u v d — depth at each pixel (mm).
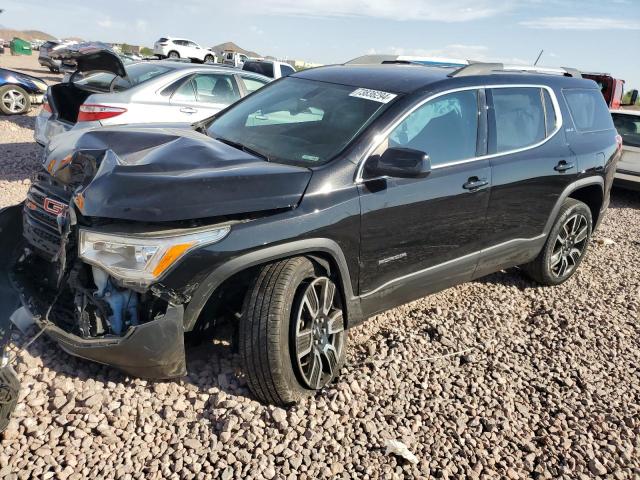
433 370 3729
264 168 3162
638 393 3764
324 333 3311
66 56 6629
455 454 3004
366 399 3307
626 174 10312
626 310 5070
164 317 2799
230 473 2633
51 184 3434
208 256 2809
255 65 15703
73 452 2639
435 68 4516
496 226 4332
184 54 36938
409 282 3797
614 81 17031
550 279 5281
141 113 7277
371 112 3658
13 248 3641
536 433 3262
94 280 2961
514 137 4449
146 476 2584
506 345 4227
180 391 3158
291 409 3105
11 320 3168
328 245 3180
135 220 2750
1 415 2570
